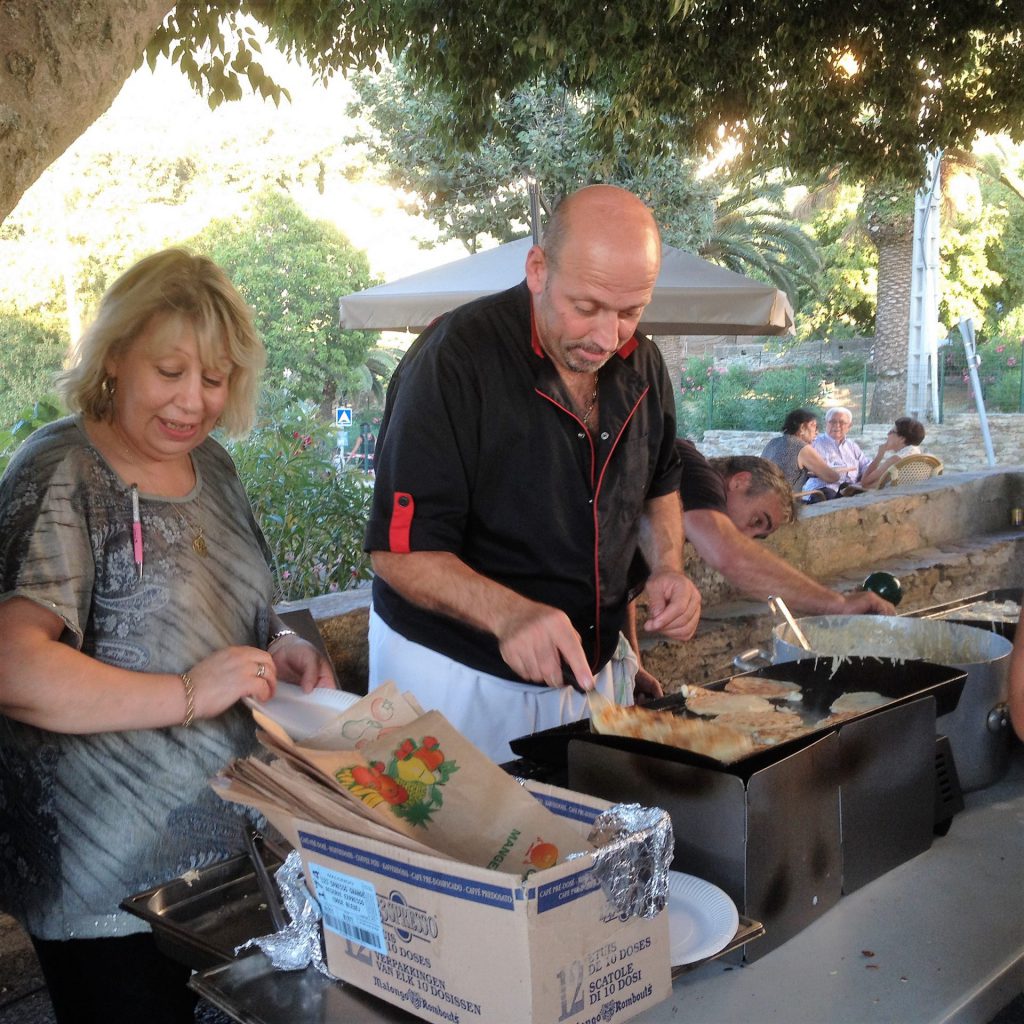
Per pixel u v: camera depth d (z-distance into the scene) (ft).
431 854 3.00
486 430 6.12
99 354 4.68
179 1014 4.93
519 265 17.34
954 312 85.81
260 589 5.41
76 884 4.68
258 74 16.53
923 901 4.34
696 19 20.22
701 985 3.67
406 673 6.82
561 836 3.35
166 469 5.02
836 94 22.36
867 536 15.74
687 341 96.78
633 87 20.85
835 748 4.23
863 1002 3.56
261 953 3.56
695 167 47.62
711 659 12.27
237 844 4.98
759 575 7.63
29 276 79.36
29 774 4.67
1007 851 4.86
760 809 3.84
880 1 20.99
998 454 60.39
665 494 7.30
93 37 6.94
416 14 19.39
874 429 64.80
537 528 6.38
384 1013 3.22
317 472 14.82
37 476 4.54
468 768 3.52
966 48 21.89
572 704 6.80
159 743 4.76
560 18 18.98
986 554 16.97
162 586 4.81
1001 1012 3.97
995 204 87.56
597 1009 2.99
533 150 43.45
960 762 5.46
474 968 2.93
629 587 7.29
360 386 85.30
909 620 6.49
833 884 4.27
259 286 81.05
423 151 46.57
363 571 13.85
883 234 69.31
